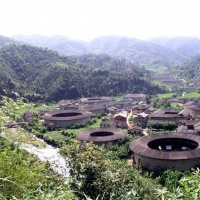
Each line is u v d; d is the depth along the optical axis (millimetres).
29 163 13695
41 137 72625
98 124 95250
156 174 42844
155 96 150000
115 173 14484
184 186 10055
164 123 81875
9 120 12891
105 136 64938
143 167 47625
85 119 97125
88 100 135125
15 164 12125
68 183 13945
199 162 46000
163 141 56344
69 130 86750
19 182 11453
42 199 9891
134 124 89125
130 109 118562
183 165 45656
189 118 91500
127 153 55500
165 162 46156
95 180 13992
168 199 9891
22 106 13422
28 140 14266
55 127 90250
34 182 12078
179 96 150750
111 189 13641
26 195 10289
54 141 67375
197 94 154375
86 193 13969
